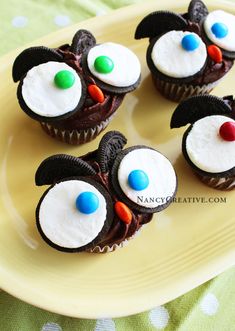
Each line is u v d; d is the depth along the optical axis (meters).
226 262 0.36
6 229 0.37
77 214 0.34
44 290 0.34
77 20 0.48
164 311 0.37
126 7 0.45
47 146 0.40
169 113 0.43
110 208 0.34
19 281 0.34
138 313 0.35
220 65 0.41
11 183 0.39
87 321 0.36
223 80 0.44
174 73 0.40
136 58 0.40
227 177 0.37
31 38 0.46
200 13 0.42
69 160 0.34
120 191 0.34
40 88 0.37
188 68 0.40
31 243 0.36
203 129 0.38
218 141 0.38
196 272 0.35
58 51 0.39
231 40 0.41
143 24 0.42
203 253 0.37
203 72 0.41
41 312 0.36
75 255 0.36
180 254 0.37
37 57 0.39
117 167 0.35
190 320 0.37
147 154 0.36
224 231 0.38
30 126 0.41
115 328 0.36
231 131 0.37
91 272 0.36
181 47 0.41
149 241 0.37
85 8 0.48
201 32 0.42
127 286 0.35
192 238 0.38
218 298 0.38
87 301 0.34
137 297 0.34
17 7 0.47
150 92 0.43
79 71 0.38
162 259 0.37
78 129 0.38
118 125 0.42
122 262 0.36
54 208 0.34
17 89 0.38
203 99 0.38
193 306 0.37
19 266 0.35
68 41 0.43
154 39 0.42
